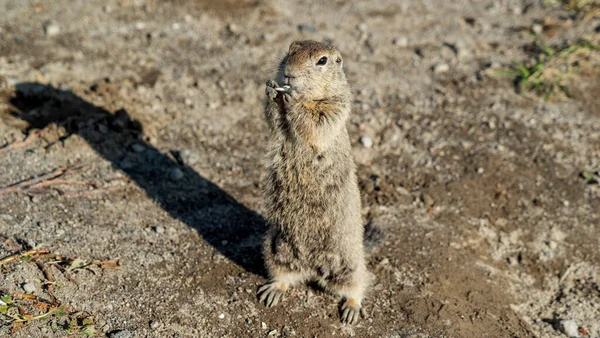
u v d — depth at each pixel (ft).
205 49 9.75
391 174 9.04
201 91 9.42
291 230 8.33
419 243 8.68
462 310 8.45
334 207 8.28
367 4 10.80
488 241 8.77
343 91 8.27
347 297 8.39
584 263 8.72
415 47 9.89
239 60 9.68
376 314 8.39
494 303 8.52
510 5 10.89
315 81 8.19
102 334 8.17
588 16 10.18
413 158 9.12
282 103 8.22
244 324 8.30
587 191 8.98
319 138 8.20
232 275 8.47
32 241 8.39
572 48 9.80
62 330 8.13
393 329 8.34
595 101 9.50
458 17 10.50
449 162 9.10
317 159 8.23
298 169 8.26
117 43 9.70
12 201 8.57
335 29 10.02
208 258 8.53
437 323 8.38
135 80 9.42
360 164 9.08
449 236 8.74
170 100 9.34
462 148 9.18
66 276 8.30
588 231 8.82
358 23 10.13
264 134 9.21
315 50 8.20
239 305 8.36
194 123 9.22
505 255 8.73
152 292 8.34
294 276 8.42
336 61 8.25
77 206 8.63
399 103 9.45
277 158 8.29
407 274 8.55
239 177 8.96
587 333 8.49
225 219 8.73
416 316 8.39
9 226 8.45
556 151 9.17
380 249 8.64
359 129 9.27
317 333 8.30
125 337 8.16
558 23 10.12
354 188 8.33
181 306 8.32
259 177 8.97
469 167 9.07
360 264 8.36
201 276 8.45
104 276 8.36
